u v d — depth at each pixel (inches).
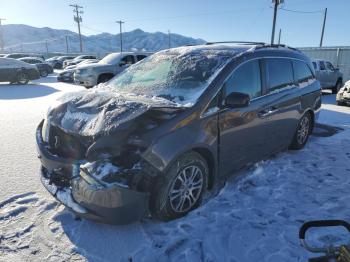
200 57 156.4
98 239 114.3
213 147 132.2
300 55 211.6
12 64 676.7
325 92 671.8
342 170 181.9
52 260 104.0
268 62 170.7
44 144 129.9
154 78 154.6
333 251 81.0
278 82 178.9
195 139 122.3
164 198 118.0
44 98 458.0
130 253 108.0
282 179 167.5
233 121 141.4
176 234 117.7
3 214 128.1
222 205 138.3
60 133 125.4
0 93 515.8
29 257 105.0
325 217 131.0
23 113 337.1
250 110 151.6
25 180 159.9
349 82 455.2
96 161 110.4
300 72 206.7
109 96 134.4
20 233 116.7
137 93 143.6
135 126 111.5
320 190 155.9
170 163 114.7
